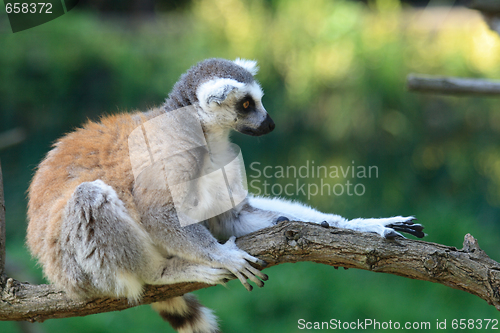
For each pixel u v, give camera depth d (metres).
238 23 13.65
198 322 4.78
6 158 12.38
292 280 9.71
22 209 11.66
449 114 13.49
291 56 13.23
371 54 13.09
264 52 13.27
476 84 6.50
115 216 3.72
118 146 4.09
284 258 3.53
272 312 9.22
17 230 11.23
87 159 4.10
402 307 8.99
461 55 13.12
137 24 14.37
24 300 3.83
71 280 3.77
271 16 13.80
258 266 3.57
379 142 13.35
